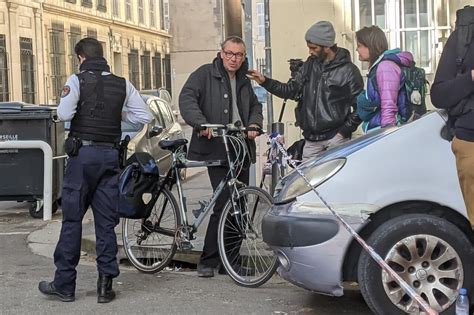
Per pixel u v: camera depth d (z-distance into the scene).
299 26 8.66
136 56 43.22
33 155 9.35
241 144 5.84
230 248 5.84
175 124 13.31
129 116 5.44
